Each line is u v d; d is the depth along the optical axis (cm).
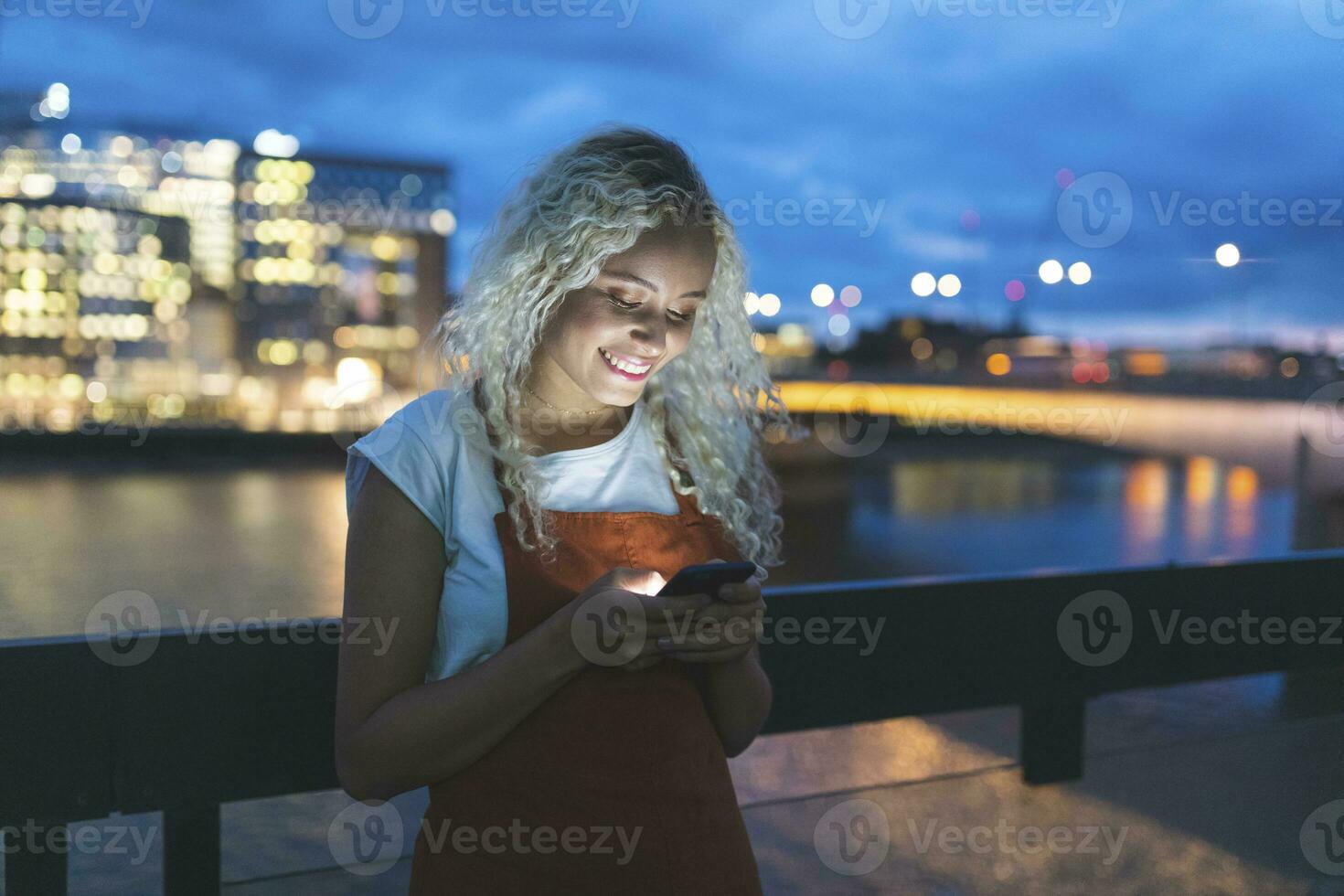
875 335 5481
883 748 291
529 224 111
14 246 11269
